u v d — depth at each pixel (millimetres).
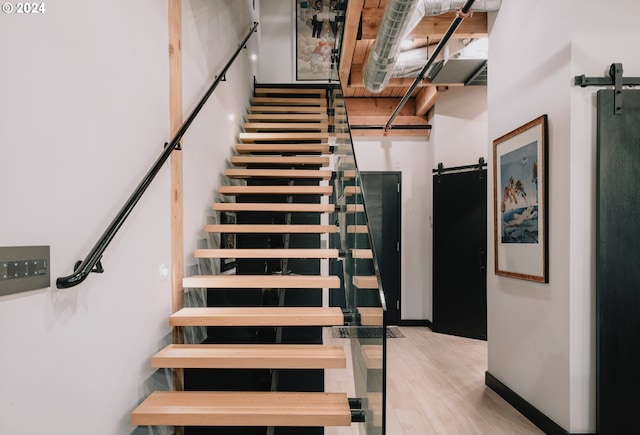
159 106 2389
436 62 4805
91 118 1697
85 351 1625
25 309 1311
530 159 3129
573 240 2682
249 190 3629
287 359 2094
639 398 2570
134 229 2045
